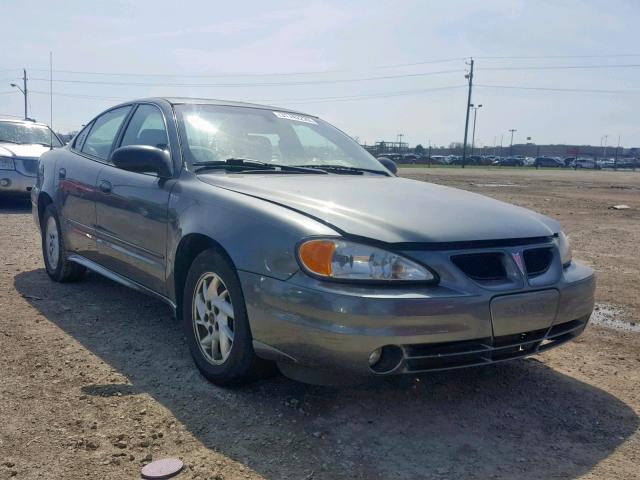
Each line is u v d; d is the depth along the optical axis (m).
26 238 7.97
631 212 13.87
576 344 4.52
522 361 4.12
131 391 3.44
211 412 3.22
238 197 3.45
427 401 3.43
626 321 5.12
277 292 3.01
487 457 2.89
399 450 2.91
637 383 3.82
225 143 4.29
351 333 2.81
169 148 4.16
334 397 3.43
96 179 4.77
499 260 3.13
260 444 2.93
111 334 4.36
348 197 3.43
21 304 4.98
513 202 15.97
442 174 35.94
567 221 11.77
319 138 4.88
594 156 110.88
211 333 3.55
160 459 2.77
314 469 2.73
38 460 2.73
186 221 3.64
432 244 2.98
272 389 3.50
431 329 2.85
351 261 2.90
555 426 3.22
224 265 3.34
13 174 10.39
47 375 3.62
